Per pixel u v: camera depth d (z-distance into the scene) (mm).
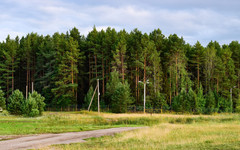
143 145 16172
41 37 111750
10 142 18422
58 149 15297
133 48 82062
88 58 94125
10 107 45625
